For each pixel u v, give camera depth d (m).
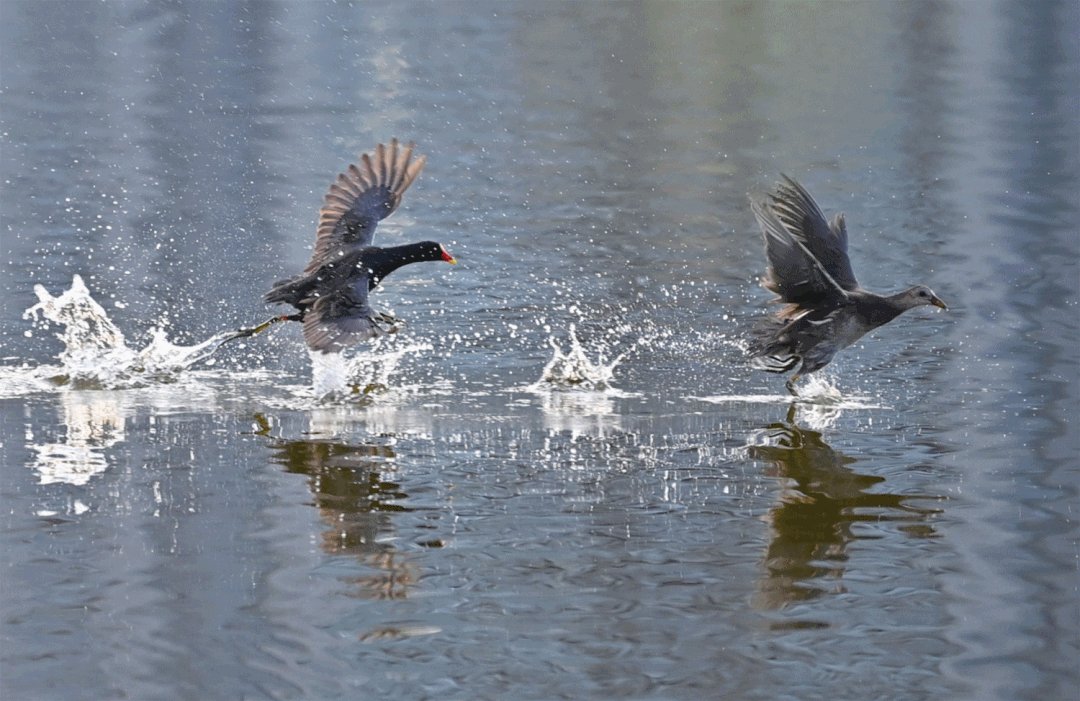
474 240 20.34
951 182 23.84
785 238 12.99
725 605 9.16
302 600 9.16
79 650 8.48
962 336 15.73
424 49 38.16
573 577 9.56
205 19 42.34
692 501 10.95
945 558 9.87
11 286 17.45
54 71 34.09
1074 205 22.02
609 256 19.58
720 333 16.16
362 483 11.25
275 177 23.84
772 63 37.06
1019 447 12.13
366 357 14.80
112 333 15.30
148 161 24.95
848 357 15.03
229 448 12.10
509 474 11.52
